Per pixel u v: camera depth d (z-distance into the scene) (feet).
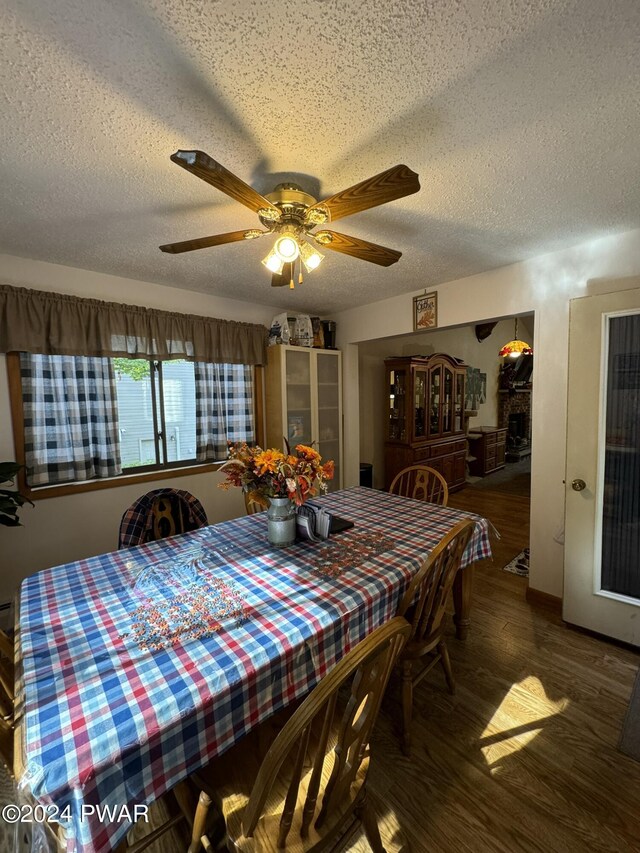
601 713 5.21
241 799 3.03
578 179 4.84
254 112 3.57
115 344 8.45
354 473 13.02
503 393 24.22
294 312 12.28
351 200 3.90
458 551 4.78
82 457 8.27
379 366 16.46
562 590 7.41
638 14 2.66
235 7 2.58
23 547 7.68
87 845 2.25
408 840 3.76
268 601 4.05
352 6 2.60
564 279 7.30
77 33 2.74
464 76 3.19
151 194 5.02
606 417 6.68
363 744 2.95
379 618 4.27
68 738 2.44
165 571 4.77
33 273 7.52
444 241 6.79
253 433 11.30
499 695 5.56
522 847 3.68
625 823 3.86
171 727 2.62
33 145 3.99
